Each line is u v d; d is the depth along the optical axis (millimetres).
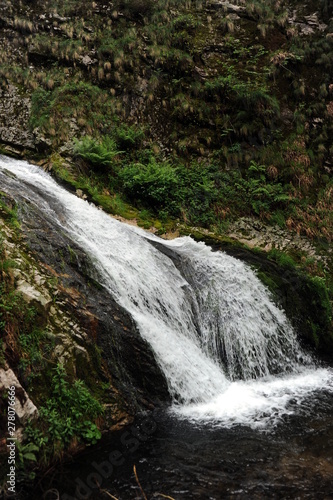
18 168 11695
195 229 11398
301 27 16156
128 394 6711
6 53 14461
